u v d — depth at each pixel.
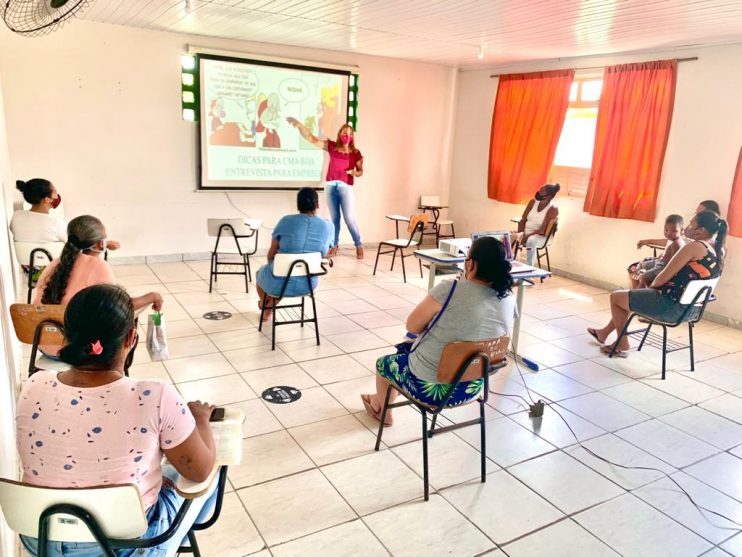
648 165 5.12
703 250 3.35
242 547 1.89
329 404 2.94
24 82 4.91
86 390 1.14
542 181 6.17
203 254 6.13
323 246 3.82
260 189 6.26
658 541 2.03
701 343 4.20
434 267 3.79
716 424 2.94
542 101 6.08
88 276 2.28
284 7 4.12
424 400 2.21
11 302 2.91
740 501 2.30
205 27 5.12
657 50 5.00
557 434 2.77
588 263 5.84
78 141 5.24
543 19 4.01
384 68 6.72
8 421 1.89
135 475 1.16
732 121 4.53
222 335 3.85
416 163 7.32
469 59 6.36
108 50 5.17
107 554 1.16
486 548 1.95
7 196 3.88
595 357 3.82
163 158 5.68
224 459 1.34
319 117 6.41
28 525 1.14
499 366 2.24
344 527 2.02
